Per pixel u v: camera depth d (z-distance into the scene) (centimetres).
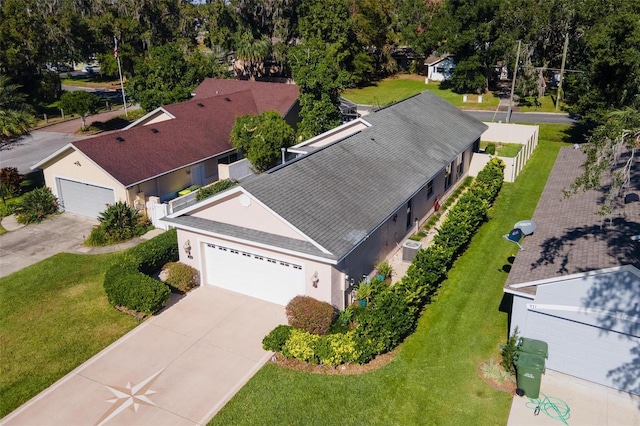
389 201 1950
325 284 1609
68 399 1356
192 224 1805
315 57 3519
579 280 1298
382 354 1511
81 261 2142
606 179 2070
